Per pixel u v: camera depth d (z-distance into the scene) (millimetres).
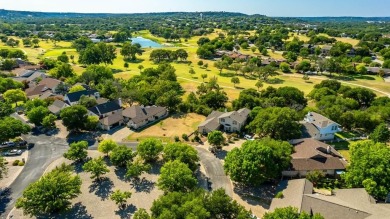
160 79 126062
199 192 46000
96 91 108812
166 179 51219
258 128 74438
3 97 102000
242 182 55438
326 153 64625
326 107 91938
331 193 52594
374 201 47406
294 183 53406
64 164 58562
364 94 103750
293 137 71250
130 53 198125
